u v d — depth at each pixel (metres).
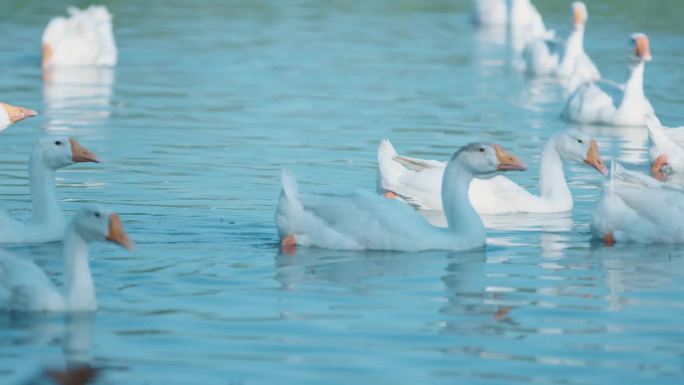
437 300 12.80
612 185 16.03
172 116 26.14
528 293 13.15
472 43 41.03
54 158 15.80
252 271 13.95
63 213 16.39
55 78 31.67
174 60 34.97
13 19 42.84
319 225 15.27
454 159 15.64
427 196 17.98
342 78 32.19
